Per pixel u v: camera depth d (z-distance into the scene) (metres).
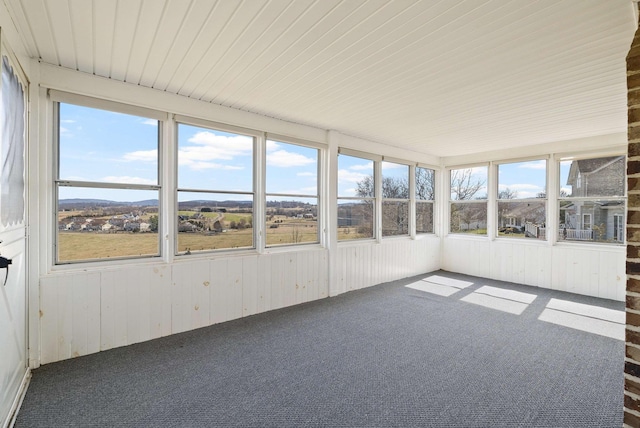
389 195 5.63
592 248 4.71
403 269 5.78
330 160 4.53
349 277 4.89
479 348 2.93
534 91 2.93
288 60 2.37
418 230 6.20
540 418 1.95
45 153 2.51
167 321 3.15
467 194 6.23
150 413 1.98
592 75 2.57
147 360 2.64
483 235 5.98
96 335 2.76
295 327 3.41
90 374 2.41
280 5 1.71
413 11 1.75
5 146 1.78
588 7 1.70
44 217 2.52
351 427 1.88
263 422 1.91
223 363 2.61
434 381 2.37
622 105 3.28
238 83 2.84
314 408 2.05
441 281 5.56
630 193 1.48
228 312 3.59
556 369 2.55
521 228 5.47
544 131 4.36
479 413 2.00
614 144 4.45
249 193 3.86
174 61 2.42
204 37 2.06
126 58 2.38
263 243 3.94
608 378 2.42
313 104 3.38
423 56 2.28
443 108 3.44
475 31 1.95
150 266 3.04
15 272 2.06
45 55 2.34
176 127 3.25
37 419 1.91
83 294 2.69
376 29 1.94
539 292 4.86
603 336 3.21
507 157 5.58
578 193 4.88
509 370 2.53
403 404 2.09
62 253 2.67
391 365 2.61
